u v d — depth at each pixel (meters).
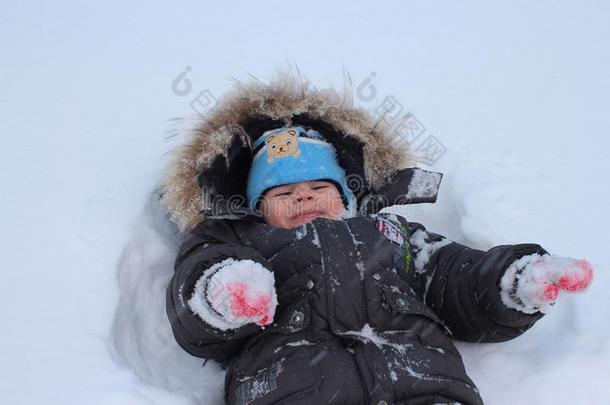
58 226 2.10
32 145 2.49
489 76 3.15
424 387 1.63
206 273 1.58
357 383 1.62
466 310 1.91
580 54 3.30
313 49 3.27
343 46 3.31
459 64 3.23
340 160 2.35
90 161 2.41
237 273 1.50
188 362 1.95
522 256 1.81
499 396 1.84
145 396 1.66
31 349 1.76
